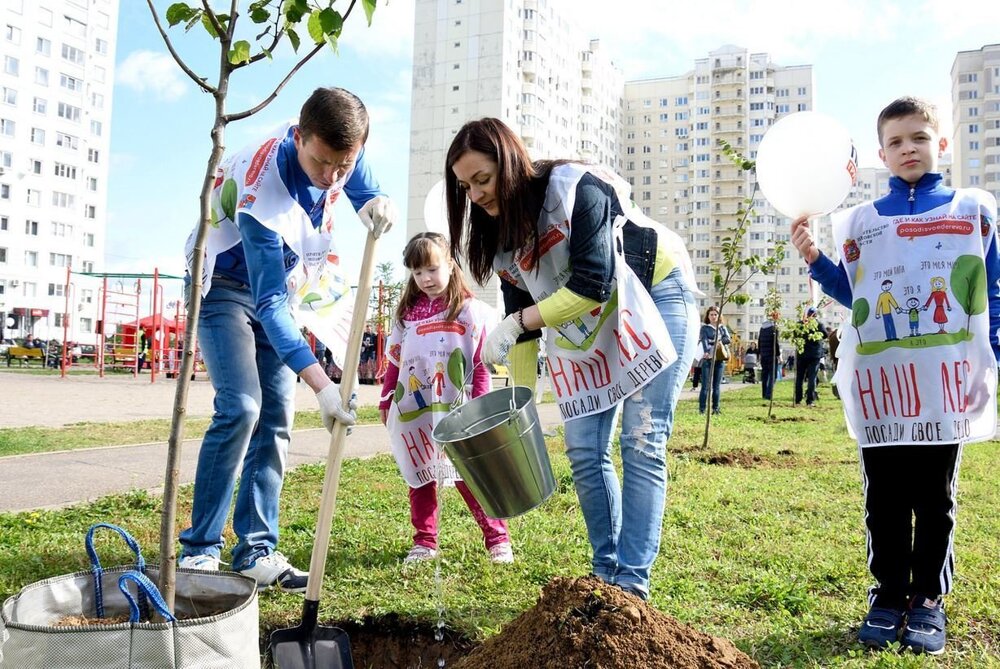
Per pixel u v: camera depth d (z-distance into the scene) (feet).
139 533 13.08
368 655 9.24
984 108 285.84
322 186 9.69
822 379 90.79
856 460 23.68
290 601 9.91
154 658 5.74
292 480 18.71
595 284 8.73
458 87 239.30
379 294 77.66
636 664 6.45
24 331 175.83
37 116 212.43
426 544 12.15
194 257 6.65
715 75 301.22
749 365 92.07
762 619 9.57
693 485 18.54
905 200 9.52
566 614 6.84
